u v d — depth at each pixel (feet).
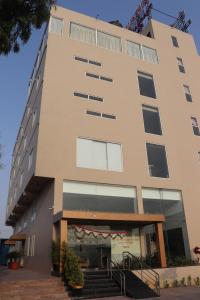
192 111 81.76
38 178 55.62
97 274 45.78
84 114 63.72
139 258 53.62
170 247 60.85
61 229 46.21
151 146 69.00
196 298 38.81
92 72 69.77
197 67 91.09
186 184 69.05
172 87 81.46
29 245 75.15
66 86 64.59
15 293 37.17
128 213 54.08
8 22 29.17
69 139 59.52
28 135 74.79
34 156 57.93
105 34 77.97
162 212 63.21
